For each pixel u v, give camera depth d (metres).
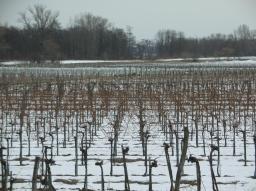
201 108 52.34
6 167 23.22
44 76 98.12
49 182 22.69
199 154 38.00
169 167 21.84
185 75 98.50
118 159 36.38
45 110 58.47
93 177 31.34
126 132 47.41
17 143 42.78
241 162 35.19
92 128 46.56
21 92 68.38
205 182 29.75
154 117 52.84
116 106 59.31
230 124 46.66
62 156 37.72
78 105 56.84
